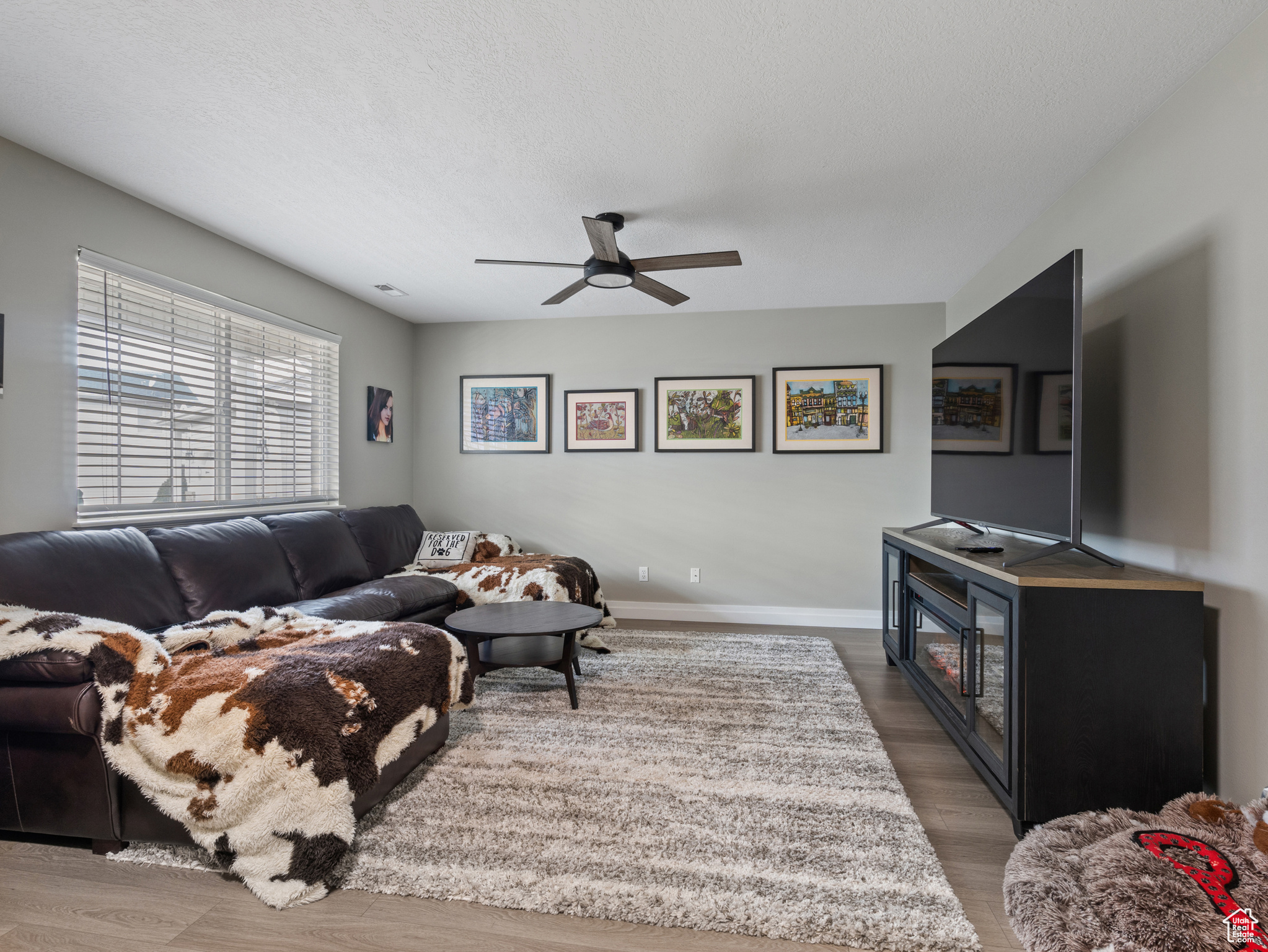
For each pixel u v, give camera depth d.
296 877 1.60
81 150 2.41
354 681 1.92
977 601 2.25
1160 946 1.27
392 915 1.53
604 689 3.15
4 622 1.76
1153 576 1.91
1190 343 2.00
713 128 2.28
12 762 1.79
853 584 4.57
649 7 1.67
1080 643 1.85
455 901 1.57
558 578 3.84
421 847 1.78
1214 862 1.42
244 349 3.46
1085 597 1.85
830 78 1.98
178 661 1.96
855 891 1.58
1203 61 1.90
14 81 1.99
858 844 1.79
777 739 2.53
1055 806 1.85
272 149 2.42
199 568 2.74
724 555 4.75
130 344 2.81
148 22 1.73
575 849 1.77
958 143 2.37
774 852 1.75
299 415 3.91
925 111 2.17
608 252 2.67
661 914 1.51
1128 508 2.31
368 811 1.96
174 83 2.01
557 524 5.00
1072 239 2.72
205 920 1.51
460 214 3.03
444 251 3.52
